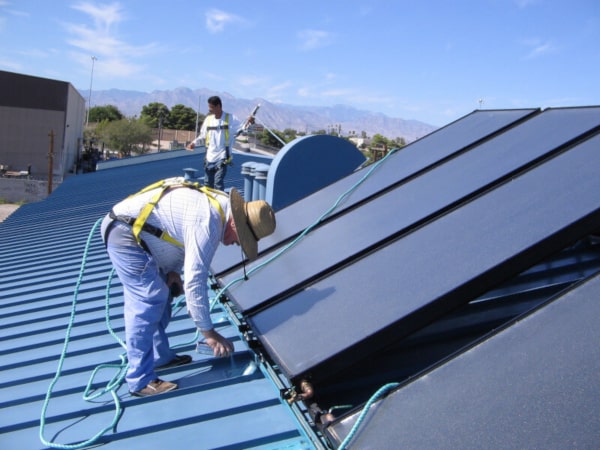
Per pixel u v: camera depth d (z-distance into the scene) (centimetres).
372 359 319
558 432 177
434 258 309
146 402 329
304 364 265
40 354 436
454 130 571
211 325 311
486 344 229
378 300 292
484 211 338
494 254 282
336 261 366
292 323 308
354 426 216
